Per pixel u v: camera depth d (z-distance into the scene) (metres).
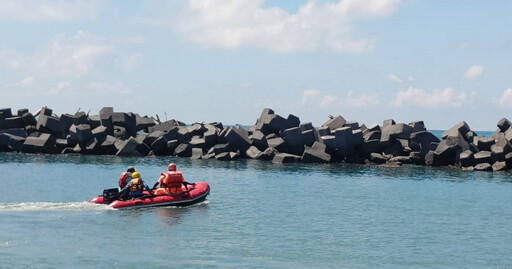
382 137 55.84
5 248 18.34
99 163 47.47
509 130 54.09
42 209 24.98
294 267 17.25
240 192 32.84
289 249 19.41
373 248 19.94
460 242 21.27
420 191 35.50
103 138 56.16
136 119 63.72
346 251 19.39
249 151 55.09
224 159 53.09
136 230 21.45
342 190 35.06
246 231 22.00
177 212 25.38
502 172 48.75
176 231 21.53
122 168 44.06
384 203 30.23
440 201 31.47
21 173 39.12
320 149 53.12
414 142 55.16
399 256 18.97
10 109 59.44
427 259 18.70
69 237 20.05
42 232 20.66
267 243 20.12
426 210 28.30
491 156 50.53
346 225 23.86
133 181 26.31
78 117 59.34
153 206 26.17
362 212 27.19
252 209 27.05
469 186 38.56
